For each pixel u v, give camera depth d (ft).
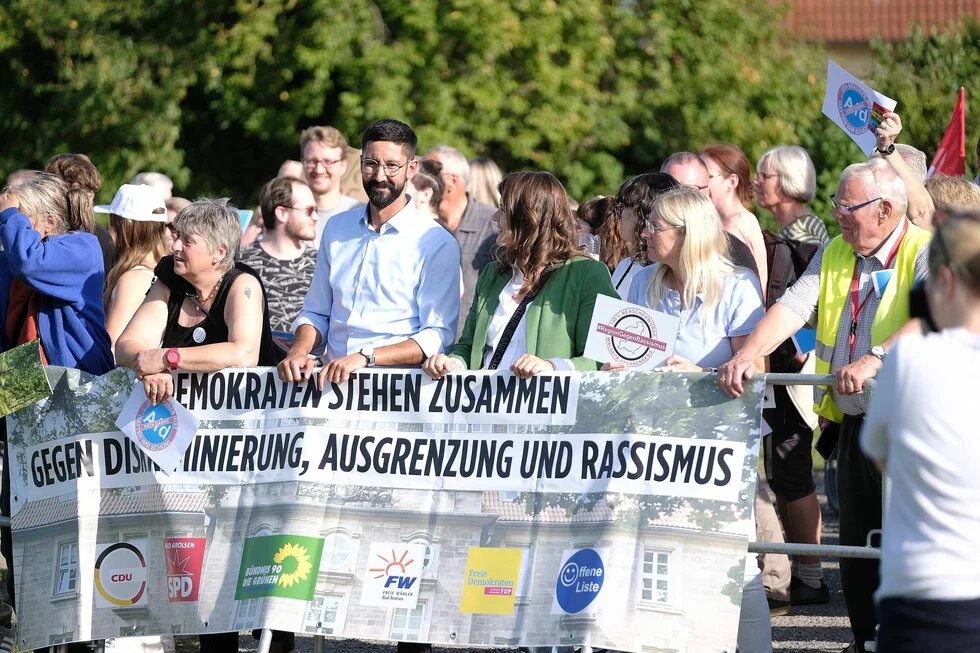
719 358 47.47
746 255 56.39
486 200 92.07
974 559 28.27
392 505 44.47
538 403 43.39
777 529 58.44
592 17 168.04
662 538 41.68
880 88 164.96
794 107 177.88
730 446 41.42
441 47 164.66
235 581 45.70
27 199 50.11
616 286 54.54
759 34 180.86
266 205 67.87
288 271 67.51
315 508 45.11
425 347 46.91
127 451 47.47
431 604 43.62
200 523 46.42
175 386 46.83
